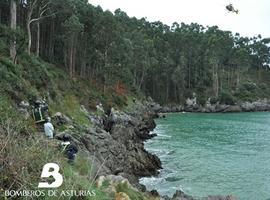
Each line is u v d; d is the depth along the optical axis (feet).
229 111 343.26
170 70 352.69
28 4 150.41
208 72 394.32
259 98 381.81
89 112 127.75
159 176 86.28
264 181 82.89
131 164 85.40
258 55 495.00
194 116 277.03
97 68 212.64
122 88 235.20
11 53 87.25
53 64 179.83
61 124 74.59
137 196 41.16
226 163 101.86
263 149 125.29
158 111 321.11
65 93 122.62
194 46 404.36
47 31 200.75
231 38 468.75
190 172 90.68
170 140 145.28
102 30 199.82
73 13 184.55
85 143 71.15
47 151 29.09
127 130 132.67
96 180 38.65
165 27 452.35
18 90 70.49
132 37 307.37
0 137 25.25
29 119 56.08
